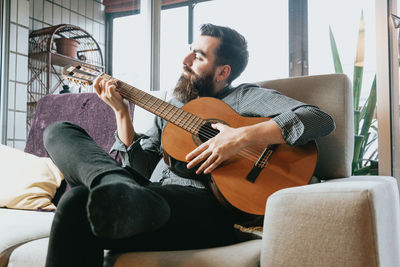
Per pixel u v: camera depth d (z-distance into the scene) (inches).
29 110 117.9
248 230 37.4
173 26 113.0
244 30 102.9
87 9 123.3
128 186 25.4
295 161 40.3
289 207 28.2
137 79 115.9
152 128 52.7
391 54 75.7
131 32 118.3
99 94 48.2
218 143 38.5
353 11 88.5
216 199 39.1
